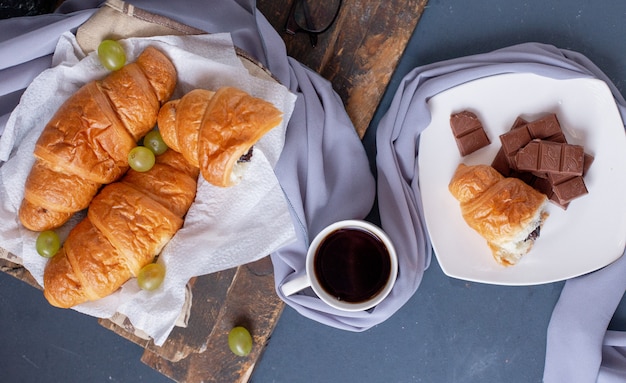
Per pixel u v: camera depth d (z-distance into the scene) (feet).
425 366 2.91
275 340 2.96
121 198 2.44
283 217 2.55
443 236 2.72
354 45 2.81
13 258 2.64
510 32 2.88
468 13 2.89
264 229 2.55
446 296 2.89
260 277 2.79
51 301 2.49
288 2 2.82
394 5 2.79
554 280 2.68
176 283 2.49
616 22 2.85
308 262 2.56
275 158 2.51
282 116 2.37
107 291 2.47
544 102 2.71
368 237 2.59
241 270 2.79
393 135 2.76
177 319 2.66
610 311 2.75
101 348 3.03
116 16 2.50
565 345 2.79
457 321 2.89
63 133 2.38
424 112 2.71
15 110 2.50
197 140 2.39
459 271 2.71
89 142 2.40
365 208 2.76
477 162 2.76
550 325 2.81
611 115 2.66
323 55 2.81
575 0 2.86
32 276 2.71
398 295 2.68
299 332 2.95
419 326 2.91
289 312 2.95
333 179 2.76
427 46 2.90
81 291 2.46
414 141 2.76
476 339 2.89
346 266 2.60
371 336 2.93
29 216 2.48
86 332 3.04
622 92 2.85
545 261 2.69
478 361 2.89
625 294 2.84
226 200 2.53
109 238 2.43
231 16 2.64
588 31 2.86
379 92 2.80
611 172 2.67
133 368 3.02
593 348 2.75
